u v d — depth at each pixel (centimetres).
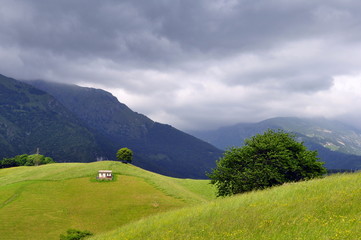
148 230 2295
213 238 1588
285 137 5888
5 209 6162
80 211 6278
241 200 2569
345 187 2173
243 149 5719
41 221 5503
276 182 5203
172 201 7244
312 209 1744
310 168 5397
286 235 1391
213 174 5941
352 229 1311
